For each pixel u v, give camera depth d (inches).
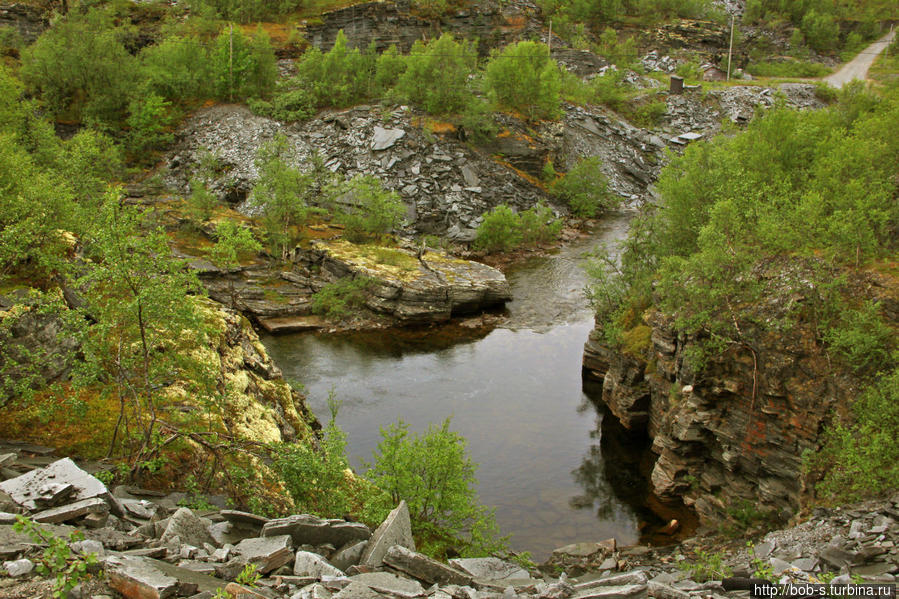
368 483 817.5
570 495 1135.6
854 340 837.2
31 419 714.8
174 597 368.2
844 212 1011.3
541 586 506.6
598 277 1631.4
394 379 1612.9
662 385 1253.7
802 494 887.7
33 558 391.2
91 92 2947.8
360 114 3080.7
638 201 3388.3
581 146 3545.8
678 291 1110.4
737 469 1037.8
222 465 653.3
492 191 2930.6
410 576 470.6
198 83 3321.9
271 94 3331.7
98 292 655.1
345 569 481.7
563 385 1603.1
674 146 3678.6
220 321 1051.9
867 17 5364.2
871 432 783.7
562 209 3117.6
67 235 932.6
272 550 459.5
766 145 1401.3
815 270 965.2
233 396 887.1
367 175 2610.7
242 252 2319.1
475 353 1801.2
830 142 1357.0
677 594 490.3
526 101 3395.7
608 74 4084.6
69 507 460.1
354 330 1959.9
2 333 723.4
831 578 553.3
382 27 4242.1
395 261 2198.6
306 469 667.4
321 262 2257.6
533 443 1315.2
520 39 4517.7
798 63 4731.8
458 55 3260.3
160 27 4170.8
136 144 2935.5
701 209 1385.3
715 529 1015.6
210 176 2778.1
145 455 659.4
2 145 1079.0
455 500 792.9
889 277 928.3
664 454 1163.9
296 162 2883.9
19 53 3393.2
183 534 478.6
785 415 941.8
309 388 1534.2
